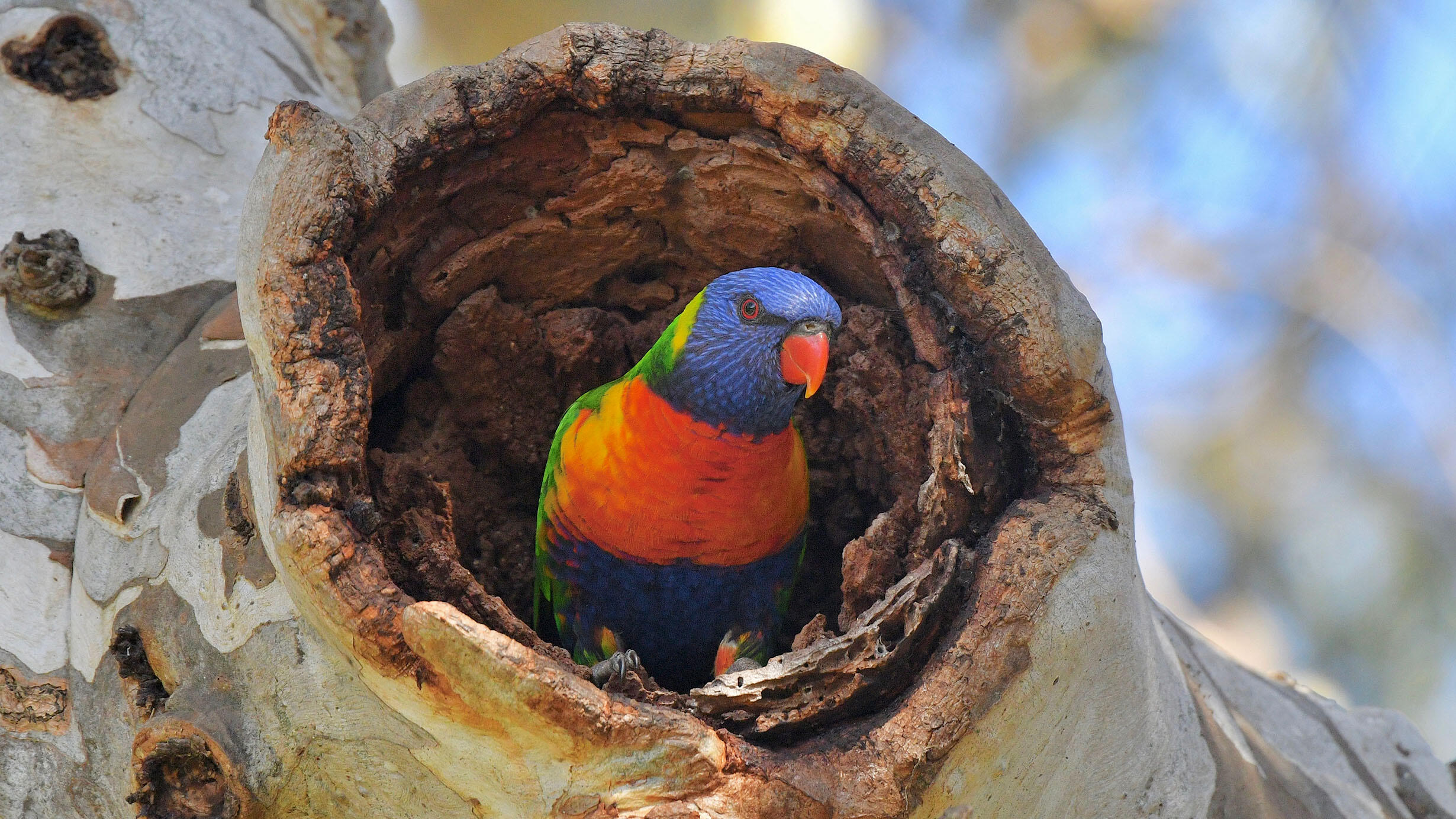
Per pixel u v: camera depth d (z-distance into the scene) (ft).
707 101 17.47
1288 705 24.16
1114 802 16.11
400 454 21.40
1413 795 23.80
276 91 24.41
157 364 20.06
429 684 12.96
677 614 21.76
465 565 23.81
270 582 14.87
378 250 17.94
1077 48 48.49
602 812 13.05
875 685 14.40
